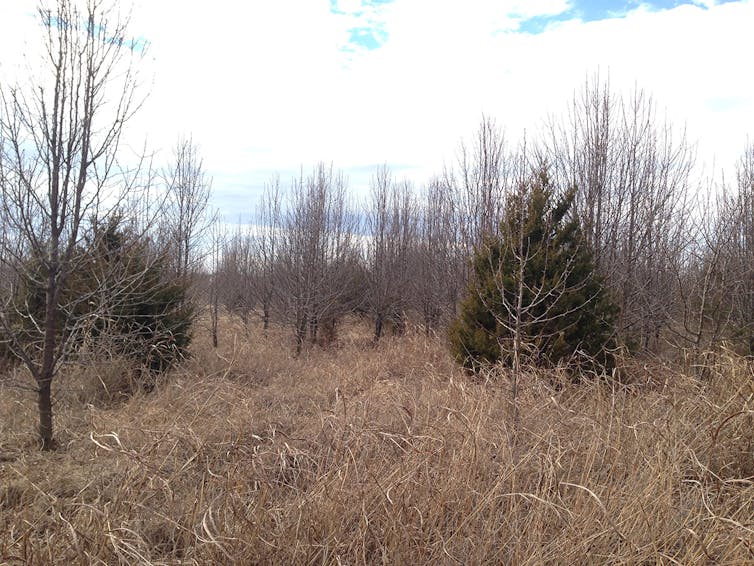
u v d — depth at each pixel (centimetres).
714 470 388
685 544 295
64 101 409
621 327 783
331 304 1228
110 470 393
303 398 676
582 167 940
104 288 477
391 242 1465
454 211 1190
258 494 324
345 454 364
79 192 424
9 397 572
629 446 388
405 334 1256
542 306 646
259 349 1020
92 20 412
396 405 462
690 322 713
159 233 838
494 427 423
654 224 930
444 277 1220
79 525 295
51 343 453
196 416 454
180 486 341
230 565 266
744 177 877
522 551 282
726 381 494
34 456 427
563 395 526
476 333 680
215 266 1288
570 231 685
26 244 477
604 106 900
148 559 264
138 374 693
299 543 275
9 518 316
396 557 277
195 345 987
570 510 314
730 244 689
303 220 1198
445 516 317
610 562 276
